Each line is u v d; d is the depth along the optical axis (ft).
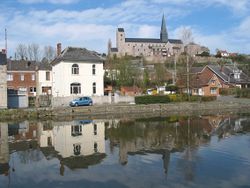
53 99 172.04
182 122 113.70
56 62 188.34
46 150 67.00
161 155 58.90
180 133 85.66
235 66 293.64
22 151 66.49
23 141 79.77
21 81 228.84
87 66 182.09
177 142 71.82
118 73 256.32
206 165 50.96
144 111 166.30
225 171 47.34
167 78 286.05
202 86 247.91
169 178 44.47
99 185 42.50
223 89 244.22
